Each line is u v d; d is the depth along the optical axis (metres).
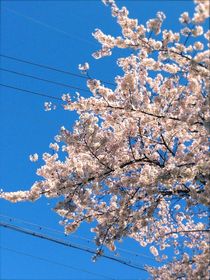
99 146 8.49
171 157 8.24
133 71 8.40
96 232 8.62
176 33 7.23
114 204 8.81
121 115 8.34
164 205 9.61
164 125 8.08
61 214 8.74
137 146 8.91
